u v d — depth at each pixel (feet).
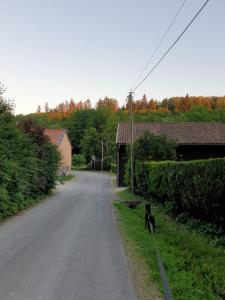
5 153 53.26
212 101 335.88
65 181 158.30
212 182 37.45
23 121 87.66
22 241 33.17
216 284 22.06
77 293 19.38
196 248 31.86
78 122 357.82
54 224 43.75
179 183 50.49
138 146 98.22
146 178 80.48
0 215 47.16
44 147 84.43
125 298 18.69
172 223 48.70
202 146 122.11
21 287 20.26
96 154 311.47
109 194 95.91
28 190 66.08
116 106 444.55
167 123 140.56
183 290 19.79
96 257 27.53
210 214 39.37
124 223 45.21
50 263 25.54
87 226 42.65
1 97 57.98
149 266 25.05
